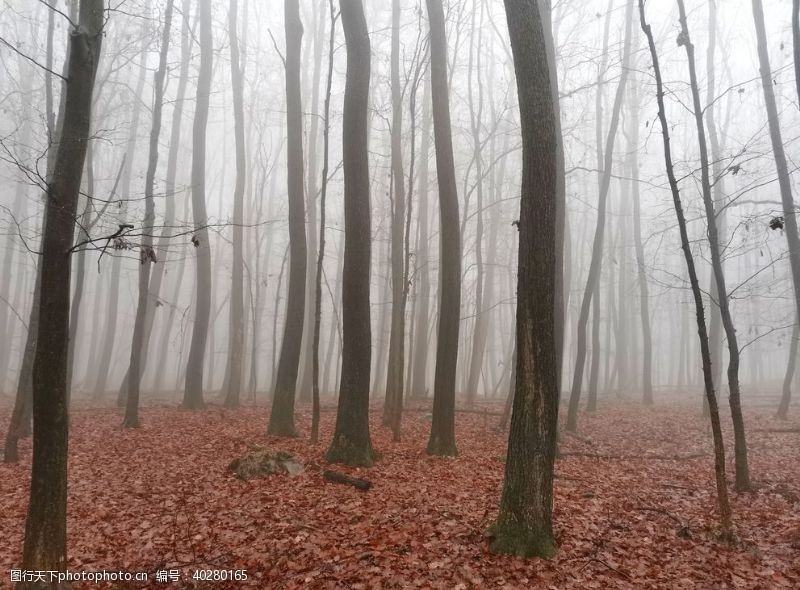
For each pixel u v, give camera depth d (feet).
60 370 15.42
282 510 25.26
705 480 32.48
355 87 34.86
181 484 29.30
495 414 57.93
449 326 37.58
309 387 72.38
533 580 18.40
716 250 26.68
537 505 20.24
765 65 44.80
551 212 20.40
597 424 54.75
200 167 59.67
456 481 30.76
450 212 37.86
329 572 19.02
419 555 20.17
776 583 18.70
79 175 15.89
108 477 30.50
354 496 27.40
